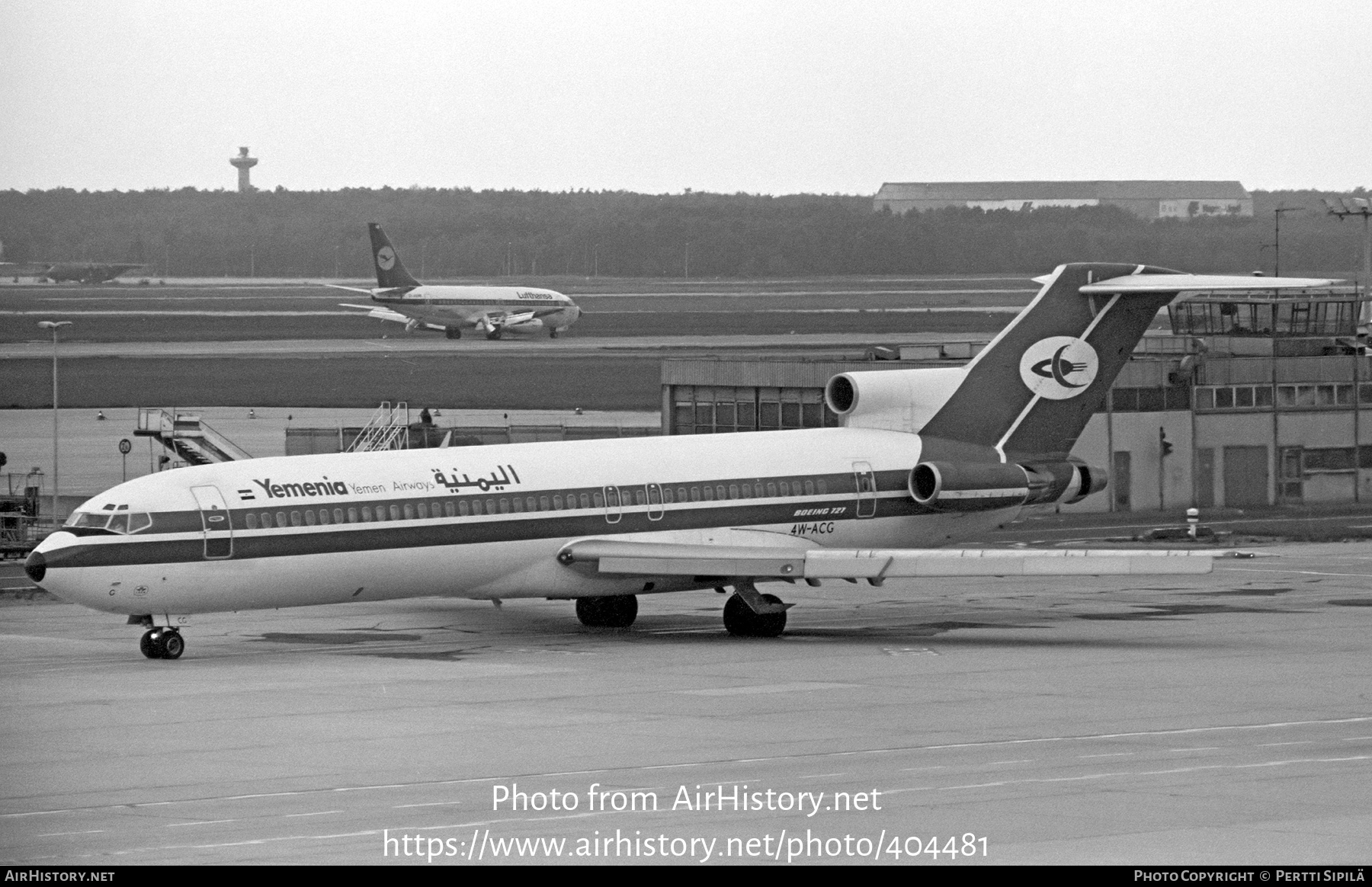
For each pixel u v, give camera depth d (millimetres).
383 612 174375
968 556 150875
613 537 158125
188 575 137125
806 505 167750
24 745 101875
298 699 118500
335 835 80062
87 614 174375
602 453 160625
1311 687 124500
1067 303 179250
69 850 77500
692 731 106250
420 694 120688
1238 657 141000
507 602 183625
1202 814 83188
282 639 153250
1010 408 178750
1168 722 109562
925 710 114000
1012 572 149750
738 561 153000
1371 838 78250
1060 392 180125
